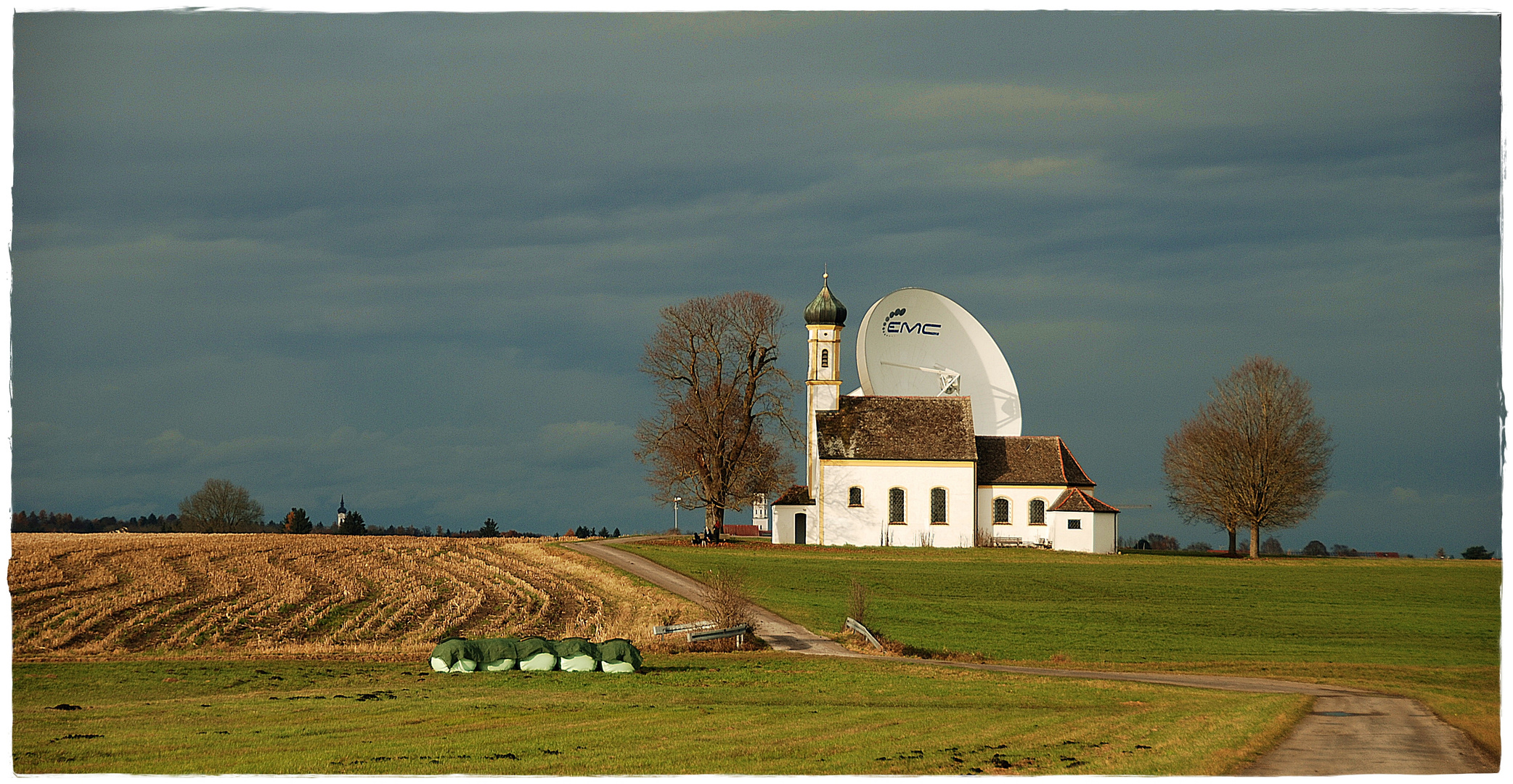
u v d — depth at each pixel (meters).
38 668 58.94
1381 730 44.22
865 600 90.94
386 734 43.31
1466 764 37.66
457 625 78.81
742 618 72.88
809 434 148.25
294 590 90.19
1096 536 141.50
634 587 98.00
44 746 40.88
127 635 71.19
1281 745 40.88
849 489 141.75
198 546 127.62
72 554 114.75
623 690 55.62
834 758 38.59
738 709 49.44
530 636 74.75
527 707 49.84
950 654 70.88
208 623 76.12
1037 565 124.06
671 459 141.38
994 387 153.25
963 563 124.50
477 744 41.25
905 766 37.25
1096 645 76.50
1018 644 75.94
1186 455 150.88
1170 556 141.38
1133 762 37.62
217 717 47.03
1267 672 66.19
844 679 59.25
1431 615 93.88
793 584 104.00
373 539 141.25
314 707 49.59
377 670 60.84
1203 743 40.94
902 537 141.38
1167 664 68.88
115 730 44.25
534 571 107.81
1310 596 104.50
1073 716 47.62
